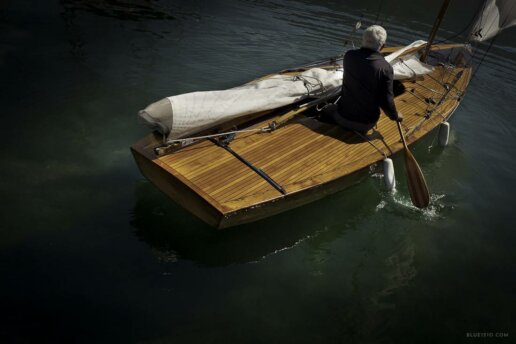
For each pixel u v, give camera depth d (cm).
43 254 348
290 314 343
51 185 420
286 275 380
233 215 343
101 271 345
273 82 467
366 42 410
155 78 655
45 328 295
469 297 387
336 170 412
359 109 446
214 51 779
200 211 359
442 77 682
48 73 616
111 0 920
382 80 407
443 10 647
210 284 356
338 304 360
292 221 447
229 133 417
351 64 423
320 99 505
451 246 443
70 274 337
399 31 1066
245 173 385
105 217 396
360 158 437
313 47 876
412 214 479
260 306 345
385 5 1284
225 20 932
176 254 376
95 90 598
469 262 427
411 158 441
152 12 897
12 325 293
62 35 732
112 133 516
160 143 380
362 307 360
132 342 298
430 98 597
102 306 318
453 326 356
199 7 973
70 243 363
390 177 436
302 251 410
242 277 369
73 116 536
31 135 488
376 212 475
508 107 784
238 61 760
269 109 448
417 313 363
